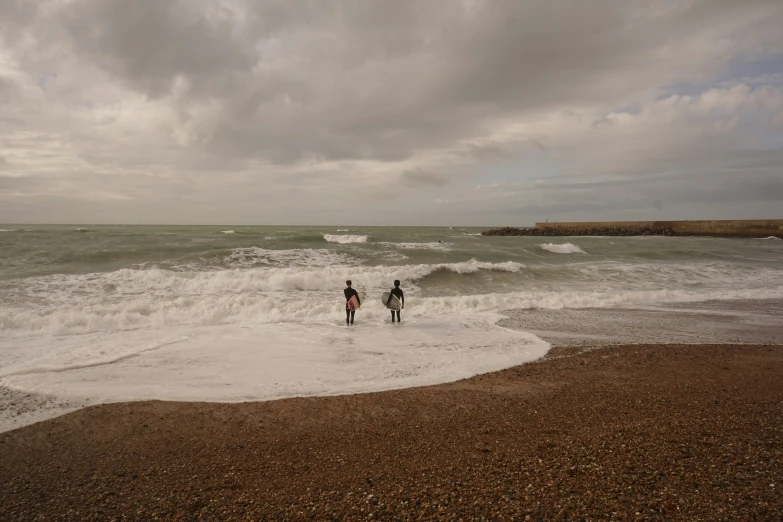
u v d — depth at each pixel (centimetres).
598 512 362
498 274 2016
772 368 828
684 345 1012
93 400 669
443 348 969
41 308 1204
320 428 578
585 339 1066
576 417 592
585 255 2986
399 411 633
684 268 2277
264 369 817
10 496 418
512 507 375
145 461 492
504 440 524
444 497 396
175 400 675
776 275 2177
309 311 1302
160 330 1095
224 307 1285
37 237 3023
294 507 390
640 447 485
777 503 364
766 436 510
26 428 575
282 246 2805
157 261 2055
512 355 923
